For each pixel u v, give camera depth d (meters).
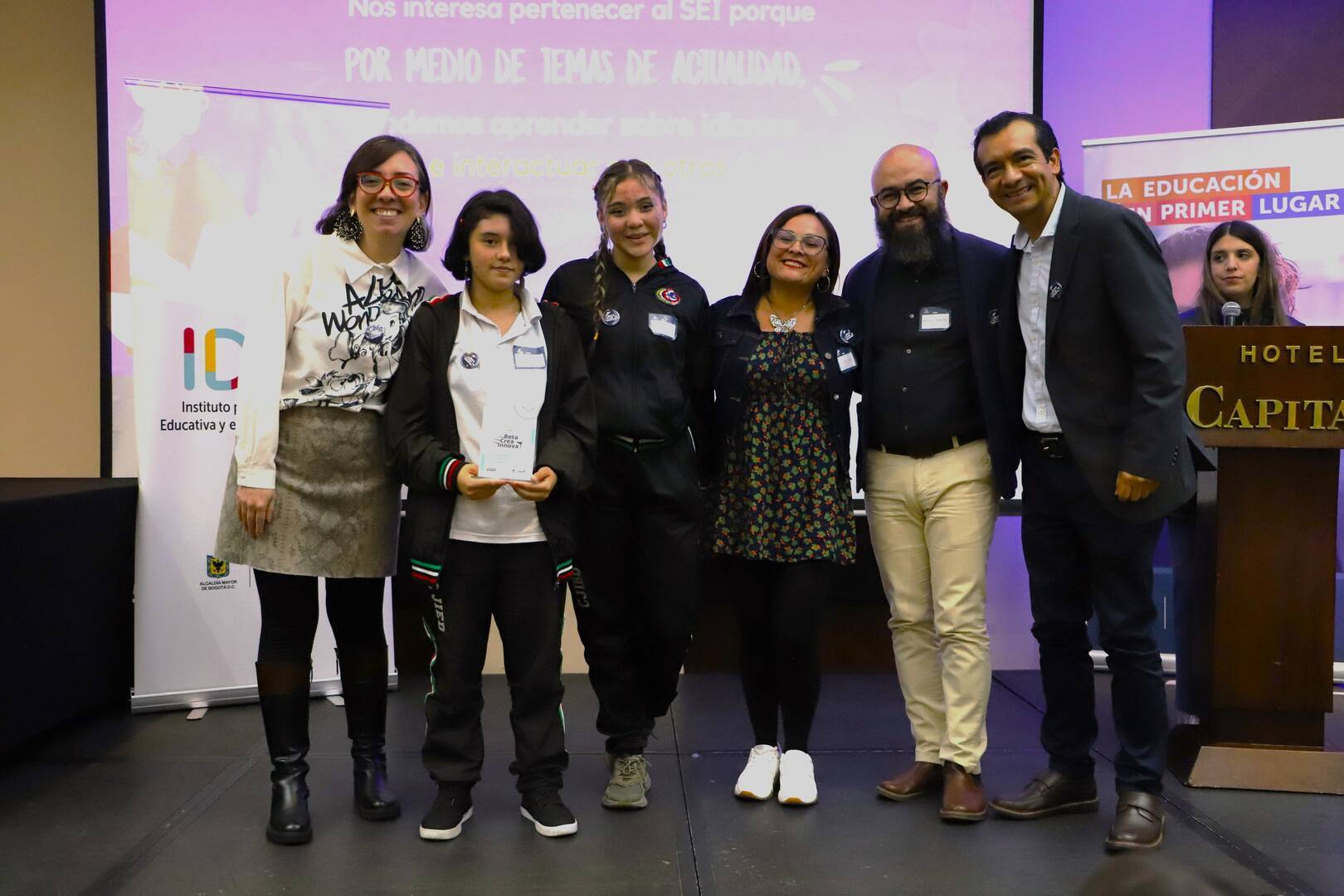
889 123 4.10
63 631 3.16
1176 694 3.54
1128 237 2.40
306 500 2.46
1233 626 2.85
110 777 2.88
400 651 4.05
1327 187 3.81
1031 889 2.19
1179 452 2.41
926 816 2.61
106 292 3.94
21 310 4.24
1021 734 3.30
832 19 4.09
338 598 2.62
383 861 2.33
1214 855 2.36
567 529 2.46
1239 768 2.80
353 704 2.64
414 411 2.43
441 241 4.06
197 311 3.52
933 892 2.18
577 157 4.07
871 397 2.69
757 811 2.64
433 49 4.03
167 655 3.49
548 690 2.50
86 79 4.23
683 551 2.63
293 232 3.67
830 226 2.68
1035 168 2.43
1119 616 2.49
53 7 4.21
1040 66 4.08
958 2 4.08
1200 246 3.91
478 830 2.51
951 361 2.61
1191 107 4.33
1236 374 2.78
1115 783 2.58
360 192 2.43
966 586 2.62
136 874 2.26
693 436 2.82
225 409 3.55
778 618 2.66
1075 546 2.61
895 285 2.69
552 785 2.51
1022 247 2.55
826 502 2.62
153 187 3.49
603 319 2.60
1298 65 4.30
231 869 2.29
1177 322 2.40
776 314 2.71
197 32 3.95
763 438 2.64
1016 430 2.61
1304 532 2.80
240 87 3.95
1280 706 2.84
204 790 2.79
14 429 4.25
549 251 4.08
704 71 4.08
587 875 2.25
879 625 4.14
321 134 3.70
